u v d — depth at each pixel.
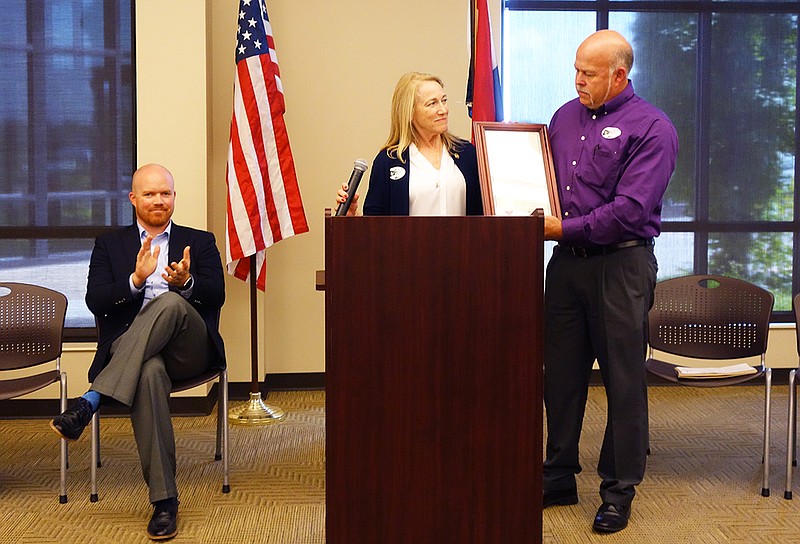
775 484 3.71
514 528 2.57
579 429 3.44
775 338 5.49
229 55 5.12
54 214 4.98
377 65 5.27
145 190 3.62
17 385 3.62
